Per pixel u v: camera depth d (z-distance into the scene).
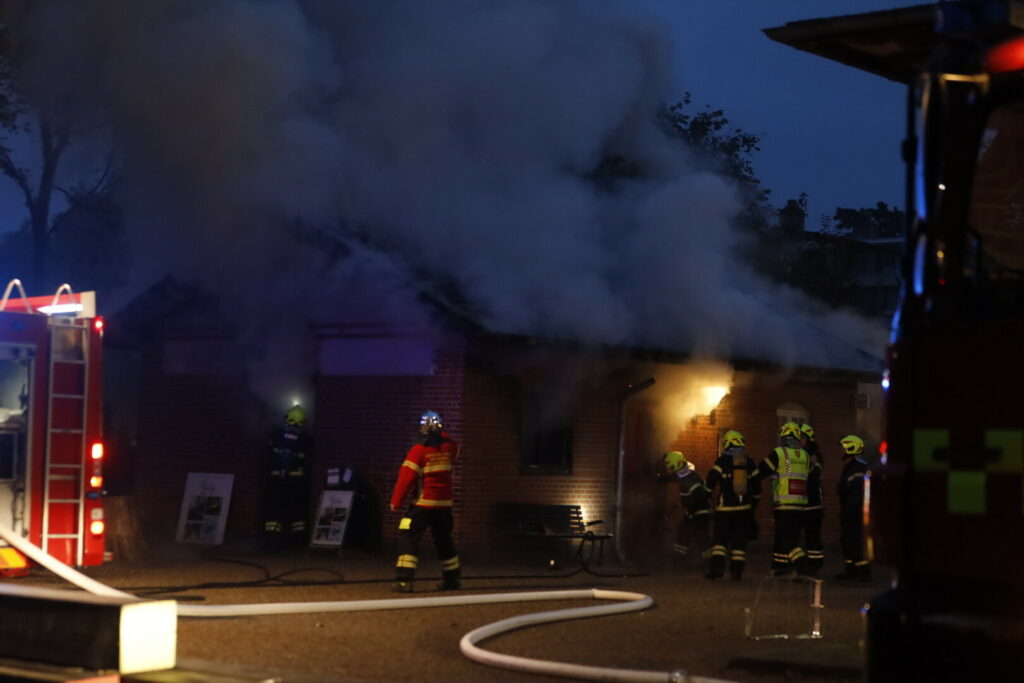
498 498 15.72
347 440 16.25
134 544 15.49
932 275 4.40
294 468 16.19
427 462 12.25
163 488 17.94
